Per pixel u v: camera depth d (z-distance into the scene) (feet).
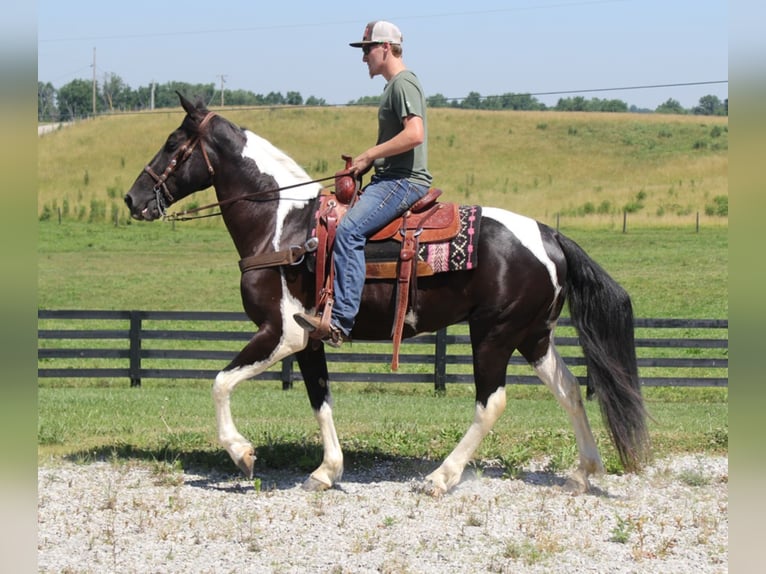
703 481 22.54
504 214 21.31
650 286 88.94
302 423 30.66
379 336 21.34
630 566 16.63
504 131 230.48
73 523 18.74
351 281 20.29
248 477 21.63
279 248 21.20
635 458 20.77
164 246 125.70
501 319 20.67
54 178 184.75
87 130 220.02
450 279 20.68
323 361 22.07
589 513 19.86
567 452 23.94
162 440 26.37
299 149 217.97
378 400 38.83
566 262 21.24
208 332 44.80
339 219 20.63
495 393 21.01
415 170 20.71
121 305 83.15
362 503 20.47
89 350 44.75
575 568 16.49
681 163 200.13
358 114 247.91
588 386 40.27
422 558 16.92
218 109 249.96
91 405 35.01
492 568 16.42
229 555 16.97
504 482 22.36
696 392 46.42
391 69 20.71
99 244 127.03
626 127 230.89
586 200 171.53
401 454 25.03
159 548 17.31
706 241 124.06
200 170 21.90
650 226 142.41
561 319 48.42
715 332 62.59
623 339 20.89
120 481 21.95
